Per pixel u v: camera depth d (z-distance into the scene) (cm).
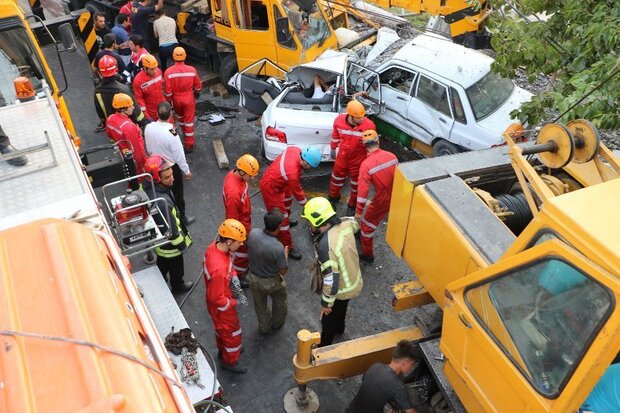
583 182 391
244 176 579
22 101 430
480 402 304
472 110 765
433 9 1016
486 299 288
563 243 232
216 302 481
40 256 210
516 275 263
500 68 655
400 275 668
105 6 1197
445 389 357
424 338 413
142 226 406
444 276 371
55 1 1005
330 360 414
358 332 593
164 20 1015
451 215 357
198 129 943
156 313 437
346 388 534
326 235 479
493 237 339
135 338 196
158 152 662
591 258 218
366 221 640
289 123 773
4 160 296
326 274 475
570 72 609
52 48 1158
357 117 671
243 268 633
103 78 734
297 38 918
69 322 181
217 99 1033
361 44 995
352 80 870
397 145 917
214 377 361
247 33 953
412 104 828
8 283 198
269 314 571
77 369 166
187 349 405
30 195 288
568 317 235
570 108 470
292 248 682
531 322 257
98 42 1061
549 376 247
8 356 170
